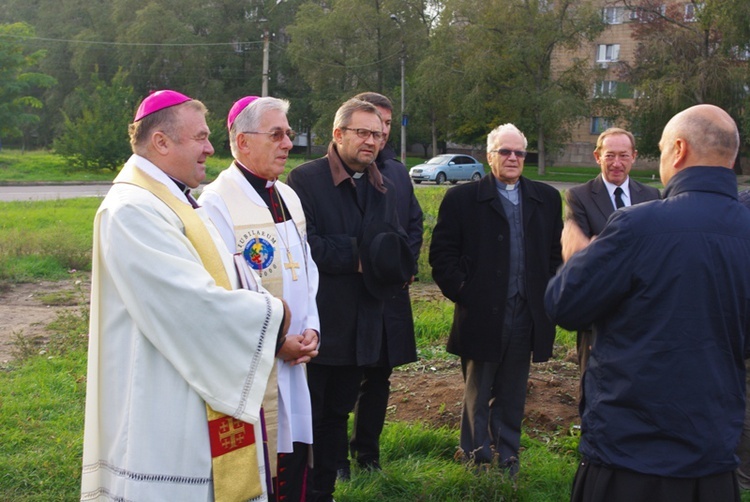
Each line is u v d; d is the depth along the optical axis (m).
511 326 4.25
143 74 52.03
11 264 10.24
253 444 2.64
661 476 2.48
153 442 2.50
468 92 39.62
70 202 19.50
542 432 4.93
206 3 52.44
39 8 58.69
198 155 2.78
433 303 8.45
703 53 35.41
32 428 4.62
